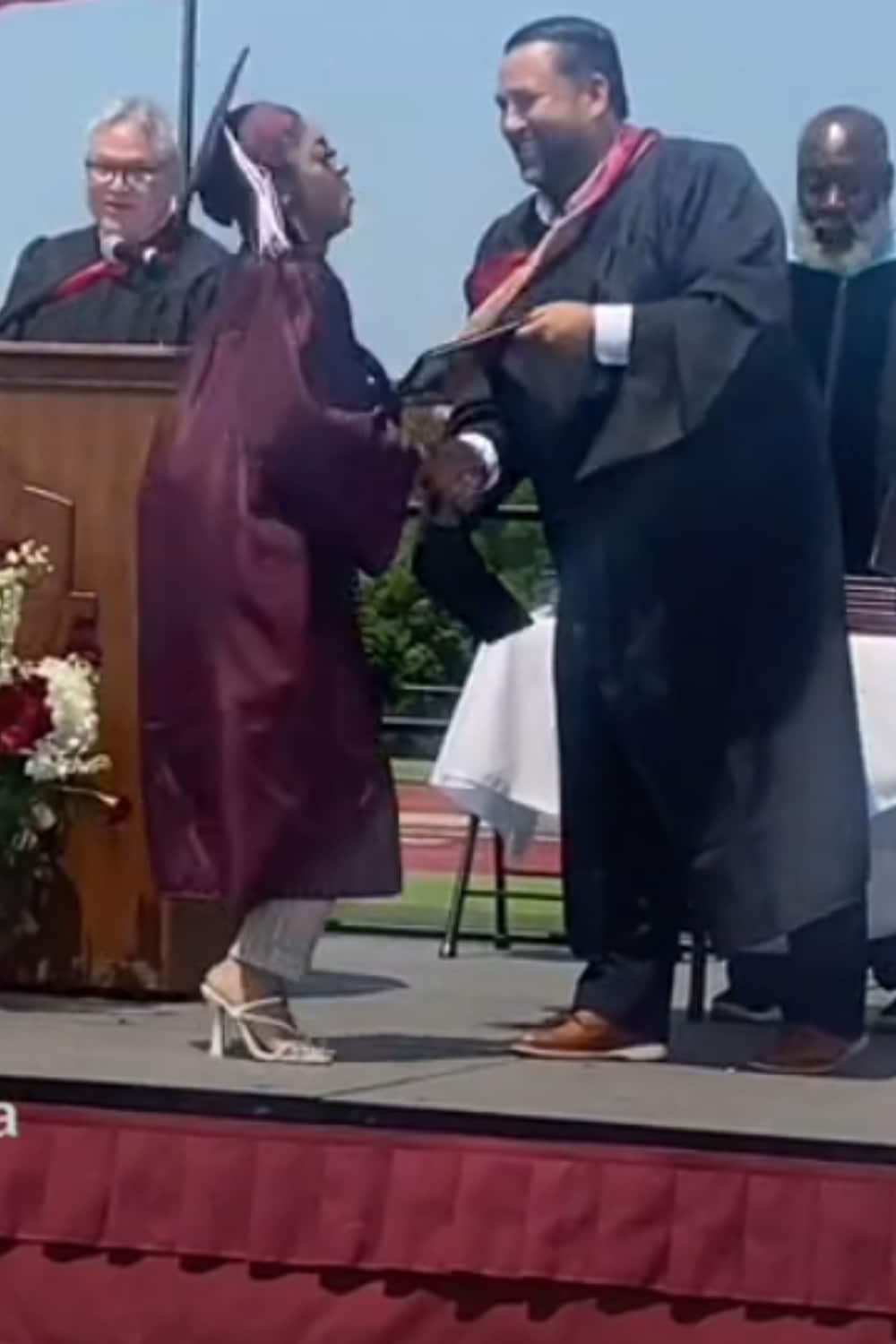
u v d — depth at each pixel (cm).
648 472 458
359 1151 434
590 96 453
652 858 471
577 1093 446
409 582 481
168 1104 444
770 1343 422
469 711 504
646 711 463
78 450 514
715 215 451
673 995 507
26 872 514
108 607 514
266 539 469
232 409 473
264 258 471
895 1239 418
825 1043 467
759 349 452
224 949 514
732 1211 423
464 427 464
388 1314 432
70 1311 443
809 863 459
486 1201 429
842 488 461
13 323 506
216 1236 438
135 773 515
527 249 459
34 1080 448
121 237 488
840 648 461
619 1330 426
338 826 472
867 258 450
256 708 469
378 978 536
